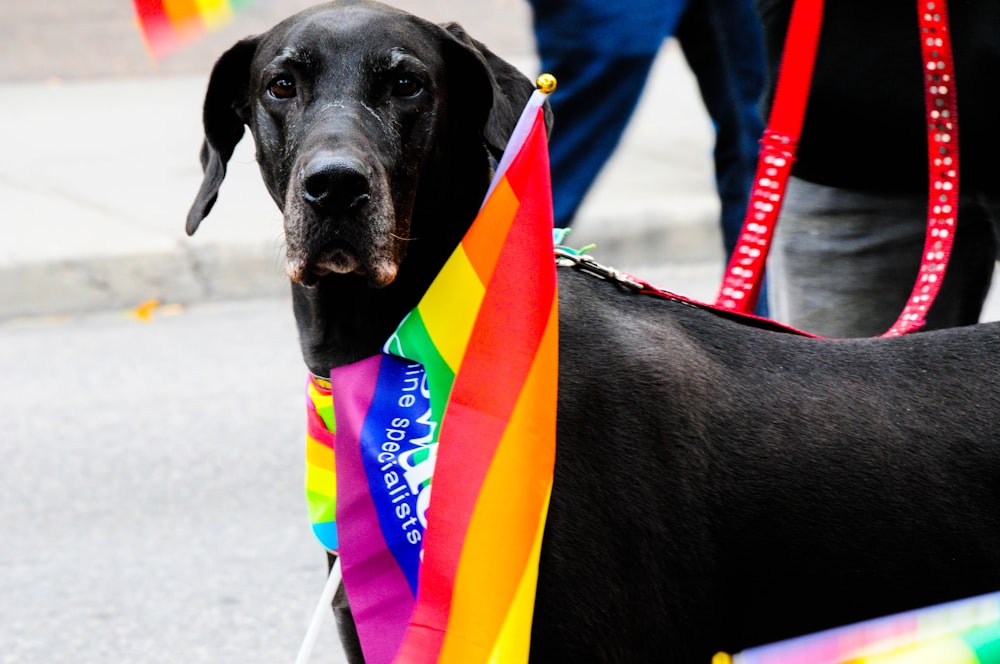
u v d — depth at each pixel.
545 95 3.07
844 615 3.14
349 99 3.11
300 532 5.66
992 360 3.22
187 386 7.34
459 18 16.19
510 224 3.04
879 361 3.24
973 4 3.76
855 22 3.90
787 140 3.85
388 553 3.12
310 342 3.32
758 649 3.16
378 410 3.16
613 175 10.45
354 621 3.22
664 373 3.13
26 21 16.33
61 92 13.35
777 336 3.30
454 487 3.00
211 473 6.25
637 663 3.09
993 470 3.10
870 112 3.94
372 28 3.15
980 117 3.82
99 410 7.03
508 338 3.01
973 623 3.09
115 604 5.09
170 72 14.21
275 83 3.20
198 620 4.96
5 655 4.75
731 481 3.10
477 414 3.02
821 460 3.10
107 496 6.03
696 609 3.11
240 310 8.73
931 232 3.80
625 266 9.41
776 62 4.13
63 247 8.83
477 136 3.34
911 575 3.10
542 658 3.02
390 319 3.25
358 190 3.00
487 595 2.94
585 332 3.17
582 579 3.00
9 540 5.62
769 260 4.47
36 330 8.41
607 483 3.05
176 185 10.17
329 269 3.06
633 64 6.12
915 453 3.10
